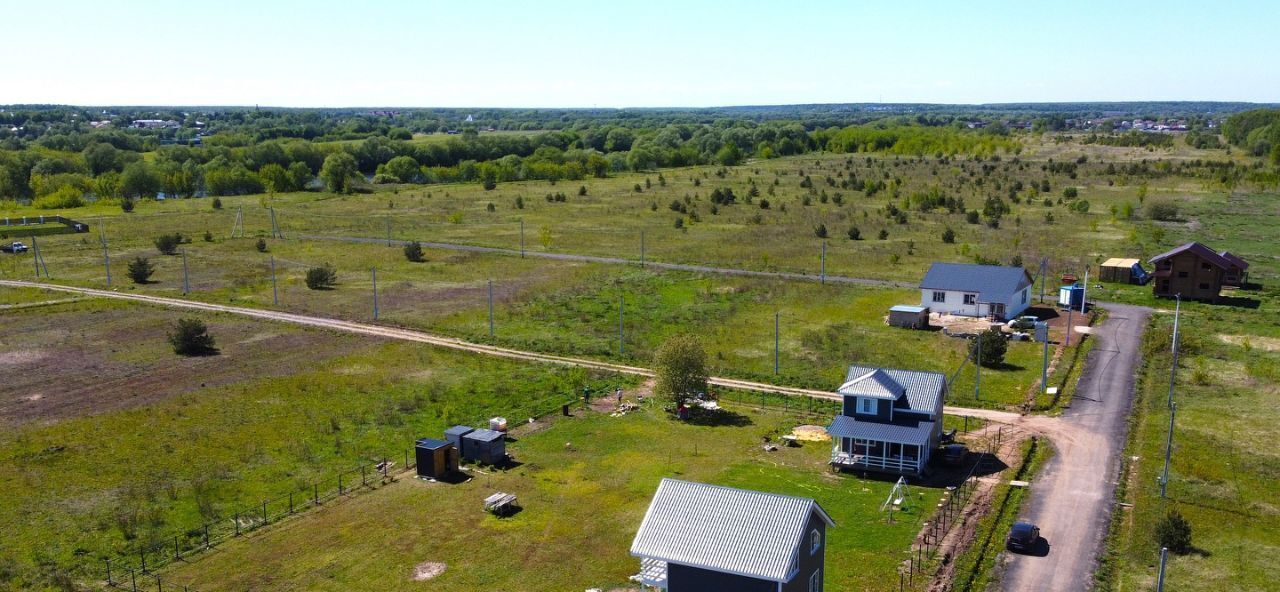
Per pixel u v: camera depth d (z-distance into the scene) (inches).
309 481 2033.7
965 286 3444.9
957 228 5423.2
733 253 4793.3
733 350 3073.3
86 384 2704.2
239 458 2153.1
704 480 2033.7
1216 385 2615.7
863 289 3900.1
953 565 1638.8
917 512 1865.2
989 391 2618.1
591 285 4099.4
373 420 2427.4
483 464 2144.4
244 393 2635.3
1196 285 3624.5
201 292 3998.5
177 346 3053.6
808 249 4859.7
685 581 1425.9
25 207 7199.8
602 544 1749.5
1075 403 2501.2
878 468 2081.7
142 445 2226.9
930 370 2802.7
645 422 2429.9
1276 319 3299.7
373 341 3223.4
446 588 1587.1
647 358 3004.4
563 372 2864.2
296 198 7731.3
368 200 7500.0
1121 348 2997.0
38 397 2578.7
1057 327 3275.1
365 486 2016.5
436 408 2534.5
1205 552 1664.6
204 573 1635.1
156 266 4613.7
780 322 3415.4
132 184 7864.2
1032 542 1692.9
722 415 2486.5
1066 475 2030.0
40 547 1707.7
